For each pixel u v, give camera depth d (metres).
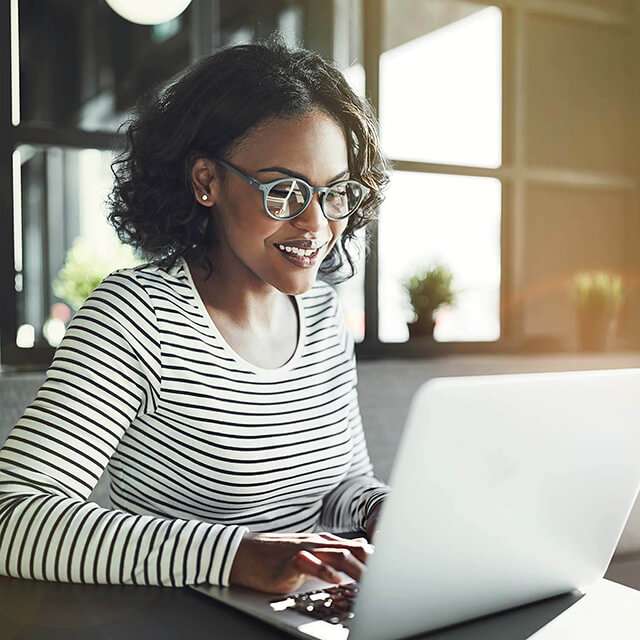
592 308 2.89
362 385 2.37
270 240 1.07
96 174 2.80
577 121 3.16
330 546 0.85
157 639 0.71
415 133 2.86
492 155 2.99
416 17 2.85
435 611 0.72
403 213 2.79
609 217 3.23
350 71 2.73
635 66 3.20
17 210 2.23
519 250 2.96
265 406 1.13
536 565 0.78
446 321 2.83
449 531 0.68
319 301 1.29
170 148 1.12
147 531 0.87
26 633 0.72
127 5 1.82
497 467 0.68
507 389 0.67
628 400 0.77
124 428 1.03
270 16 3.08
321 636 0.70
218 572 0.84
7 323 2.21
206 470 1.09
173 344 1.07
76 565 0.86
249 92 1.07
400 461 0.62
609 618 0.78
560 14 3.01
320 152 1.07
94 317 1.03
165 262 1.14
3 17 2.19
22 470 0.92
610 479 0.80
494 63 2.98
